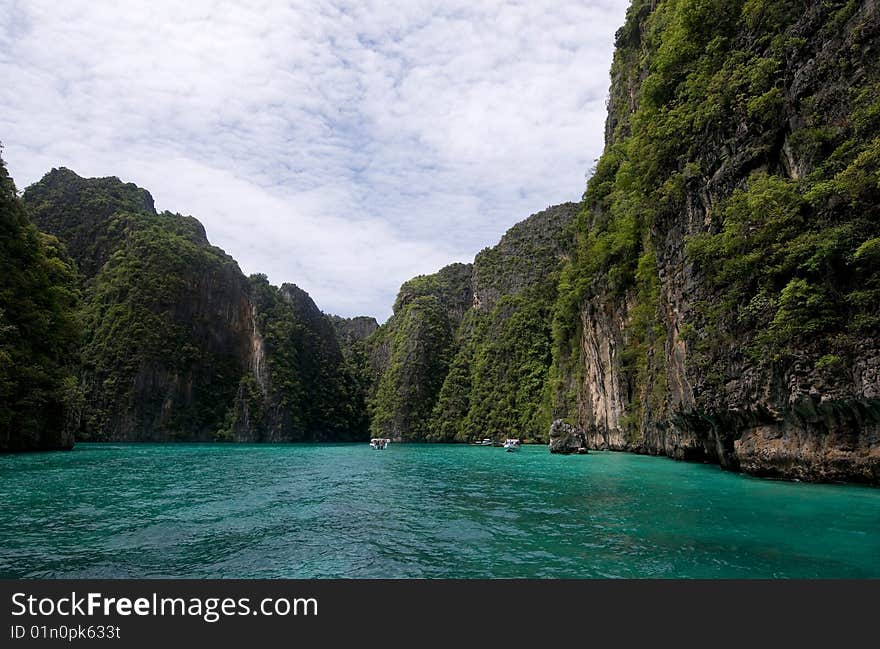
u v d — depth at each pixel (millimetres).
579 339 54281
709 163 19703
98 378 84438
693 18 21219
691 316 20703
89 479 21641
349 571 8578
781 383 15258
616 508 13672
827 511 11641
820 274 14188
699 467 24000
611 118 50625
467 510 14094
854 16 14031
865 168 12766
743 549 9109
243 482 21891
